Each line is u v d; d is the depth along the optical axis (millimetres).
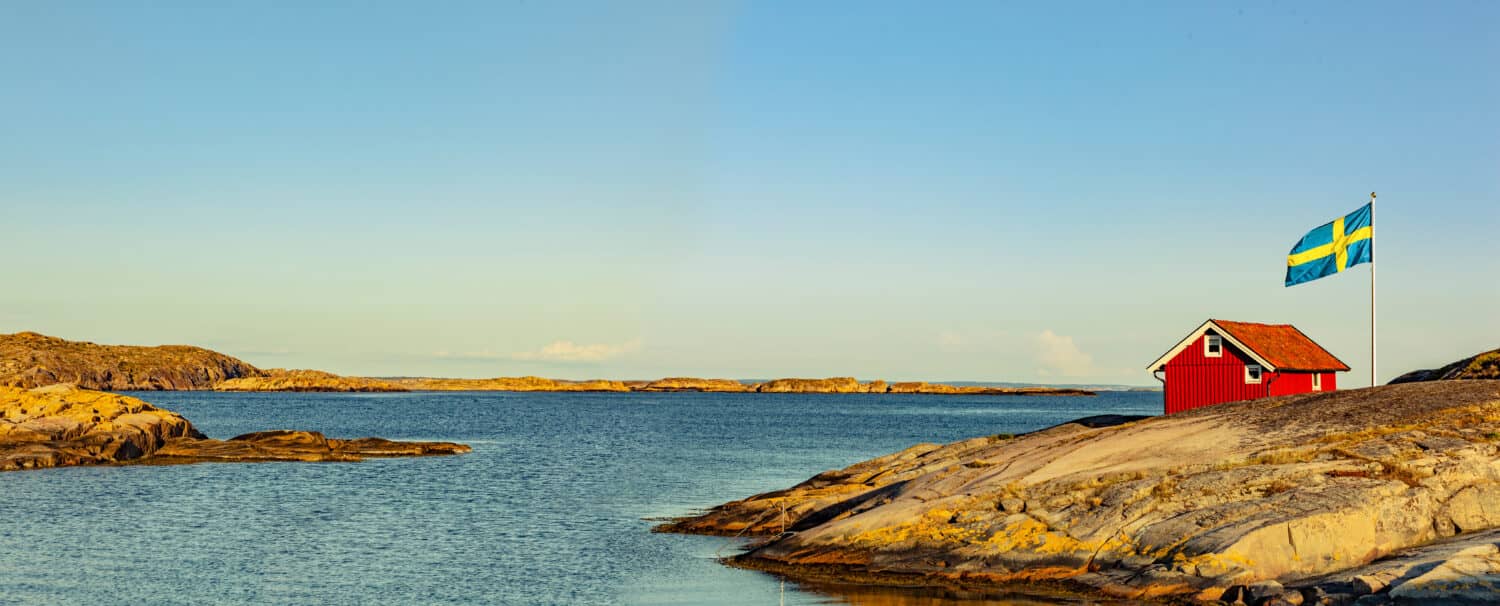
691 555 37344
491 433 123812
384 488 59656
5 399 74500
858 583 31047
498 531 43875
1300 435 34500
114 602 31641
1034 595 28297
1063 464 35750
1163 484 31094
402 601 31625
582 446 97125
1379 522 28141
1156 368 57125
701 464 76750
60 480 61906
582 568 35844
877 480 44438
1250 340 54875
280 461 75125
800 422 159625
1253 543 27047
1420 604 23703
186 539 42250
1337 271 47156
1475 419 33719
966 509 33062
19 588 33375
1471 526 28984
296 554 39000
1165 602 26500
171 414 81938
